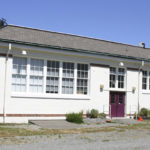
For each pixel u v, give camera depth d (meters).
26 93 16.66
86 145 9.59
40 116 16.98
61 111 17.77
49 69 17.62
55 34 19.89
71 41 19.69
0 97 15.74
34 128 13.92
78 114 17.28
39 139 10.61
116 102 20.47
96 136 11.82
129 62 20.97
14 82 16.45
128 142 10.43
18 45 16.09
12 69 16.39
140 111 21.27
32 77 17.02
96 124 16.50
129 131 13.73
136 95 21.41
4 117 15.77
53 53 17.52
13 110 16.12
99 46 20.88
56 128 14.16
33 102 16.80
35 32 18.89
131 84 21.19
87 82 19.11
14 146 9.08
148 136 12.16
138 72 21.62
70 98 18.14
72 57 18.31
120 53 21.06
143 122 18.45
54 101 17.56
